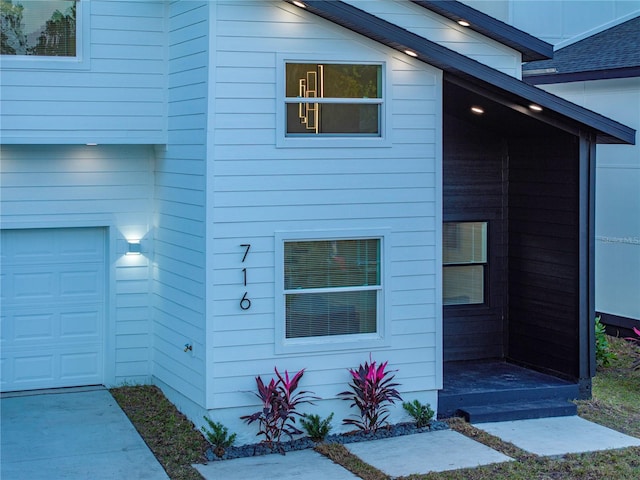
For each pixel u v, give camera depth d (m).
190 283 11.50
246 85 10.95
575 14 20.77
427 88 11.73
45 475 9.80
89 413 12.00
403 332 11.78
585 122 12.14
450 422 11.87
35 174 12.70
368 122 11.59
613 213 17.08
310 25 11.16
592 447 10.86
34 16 12.12
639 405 12.78
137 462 10.27
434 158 11.83
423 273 11.85
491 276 14.39
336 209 11.39
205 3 10.92
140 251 13.20
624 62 16.44
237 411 11.05
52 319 13.12
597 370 14.74
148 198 13.22
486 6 20.34
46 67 12.12
